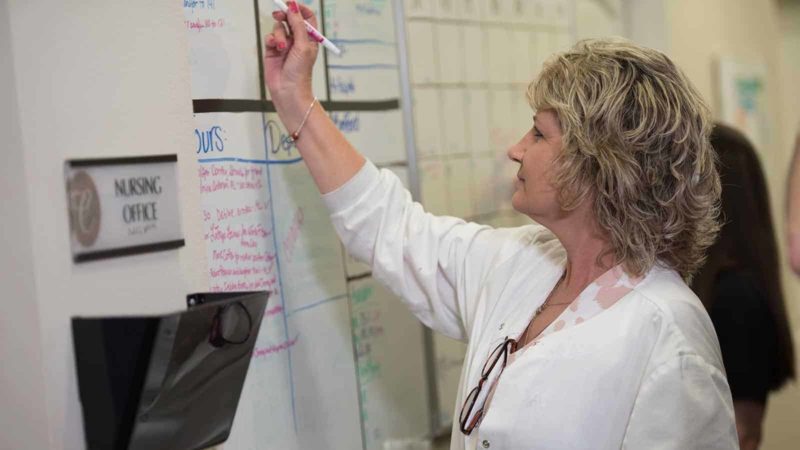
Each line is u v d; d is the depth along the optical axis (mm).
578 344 1298
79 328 1098
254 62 1640
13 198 1069
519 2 2607
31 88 1062
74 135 1115
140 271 1206
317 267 1821
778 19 4234
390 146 2090
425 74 2219
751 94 3785
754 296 2145
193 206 1313
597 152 1269
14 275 1086
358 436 1927
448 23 2309
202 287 1327
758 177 2184
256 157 1640
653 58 1314
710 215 1335
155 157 1227
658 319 1278
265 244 1656
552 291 1445
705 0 3467
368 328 1986
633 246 1299
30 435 1103
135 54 1211
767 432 3297
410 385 2143
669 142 1271
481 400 1382
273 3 1693
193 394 1147
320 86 1844
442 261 1597
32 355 1084
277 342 1673
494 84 2498
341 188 1567
